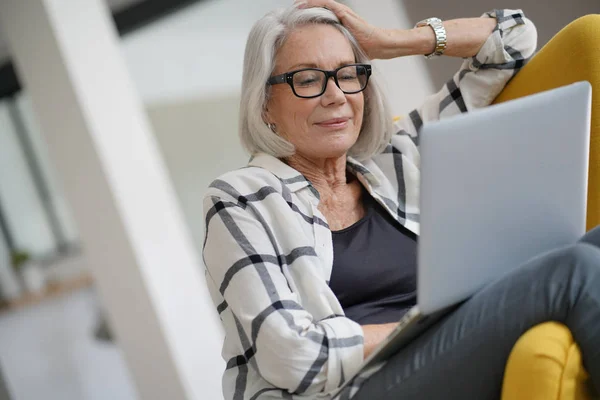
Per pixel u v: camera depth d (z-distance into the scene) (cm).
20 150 774
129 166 340
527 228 119
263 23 155
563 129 116
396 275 151
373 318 147
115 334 361
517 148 111
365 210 162
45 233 808
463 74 179
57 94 339
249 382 136
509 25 177
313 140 154
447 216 107
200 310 351
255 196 142
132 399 406
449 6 366
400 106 371
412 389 117
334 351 125
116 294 352
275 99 156
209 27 445
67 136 342
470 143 106
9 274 815
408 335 117
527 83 171
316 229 148
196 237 461
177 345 338
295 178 152
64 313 730
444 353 114
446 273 110
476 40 175
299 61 153
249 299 129
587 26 156
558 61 161
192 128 459
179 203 457
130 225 334
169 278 343
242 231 135
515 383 104
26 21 340
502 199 112
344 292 149
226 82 449
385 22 371
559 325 104
